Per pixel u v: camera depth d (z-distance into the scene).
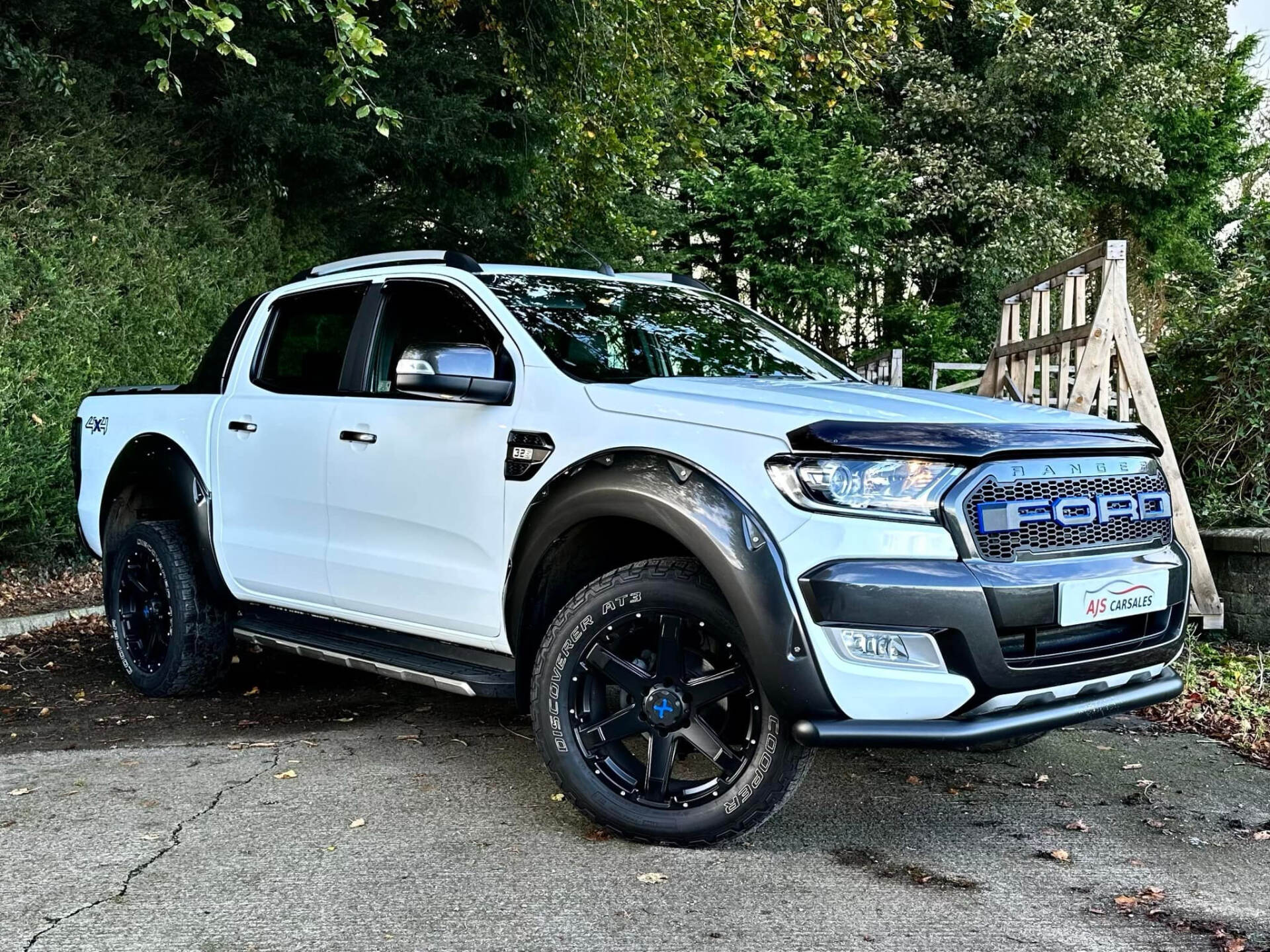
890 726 2.79
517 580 3.40
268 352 4.71
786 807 3.57
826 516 2.86
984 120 23.25
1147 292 24.12
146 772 3.91
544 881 2.93
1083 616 2.91
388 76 10.19
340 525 4.10
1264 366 6.17
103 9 8.89
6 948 2.52
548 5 10.53
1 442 7.08
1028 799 3.68
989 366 7.40
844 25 9.95
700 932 2.63
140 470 4.98
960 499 2.83
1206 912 2.78
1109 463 3.13
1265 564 5.58
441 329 3.98
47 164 7.92
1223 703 4.77
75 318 7.87
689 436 3.09
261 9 9.26
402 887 2.89
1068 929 2.67
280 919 2.69
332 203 11.17
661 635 3.11
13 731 4.50
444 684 3.61
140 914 2.71
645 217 17.67
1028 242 22.62
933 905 2.80
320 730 4.50
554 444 3.37
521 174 11.54
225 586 4.74
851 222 22.38
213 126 9.69
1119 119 23.11
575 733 3.24
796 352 4.33
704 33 10.75
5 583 7.59
